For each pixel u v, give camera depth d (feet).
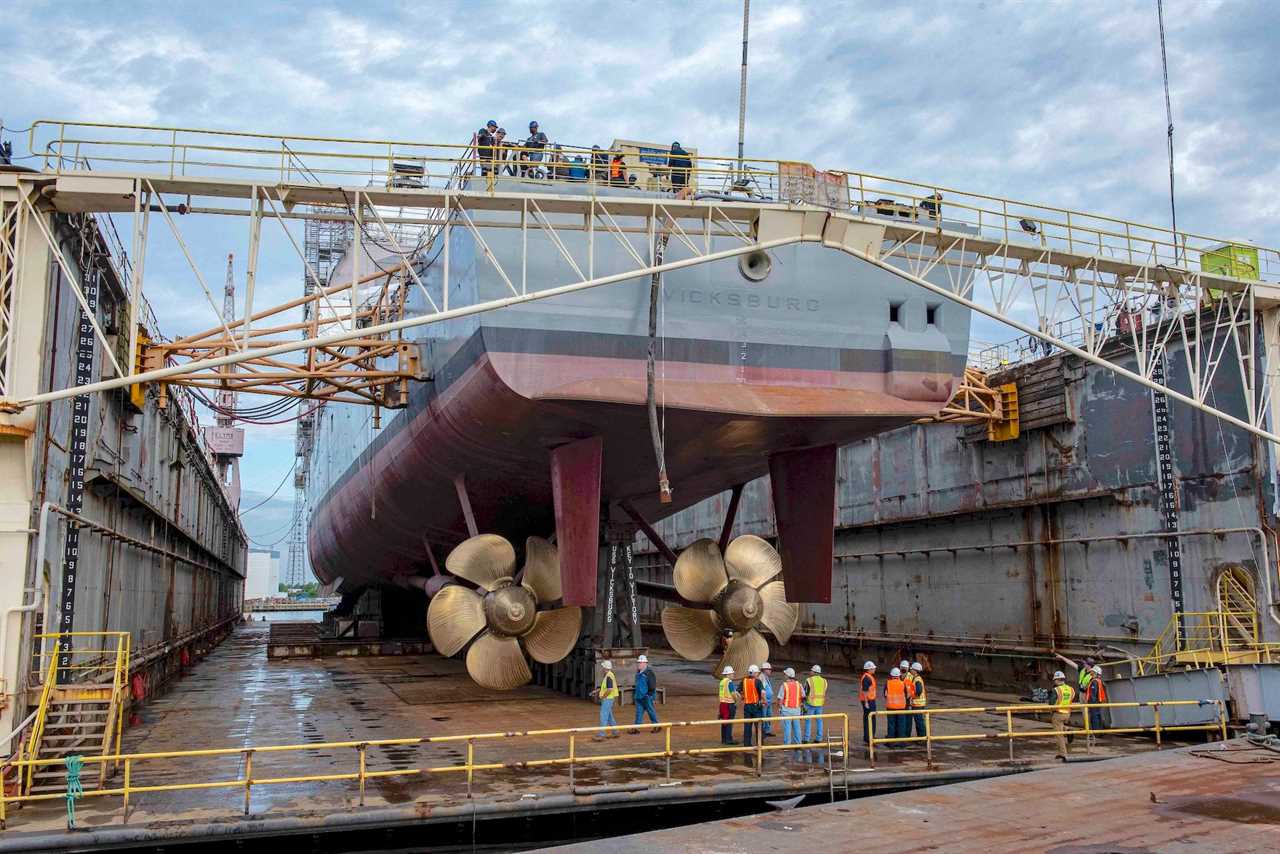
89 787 45.44
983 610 97.25
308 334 72.02
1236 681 57.93
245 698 83.97
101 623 66.23
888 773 47.65
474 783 45.34
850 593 118.52
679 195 61.11
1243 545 72.64
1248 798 40.57
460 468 73.46
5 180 48.32
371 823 39.88
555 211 53.06
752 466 75.46
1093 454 85.97
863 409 60.80
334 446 127.54
